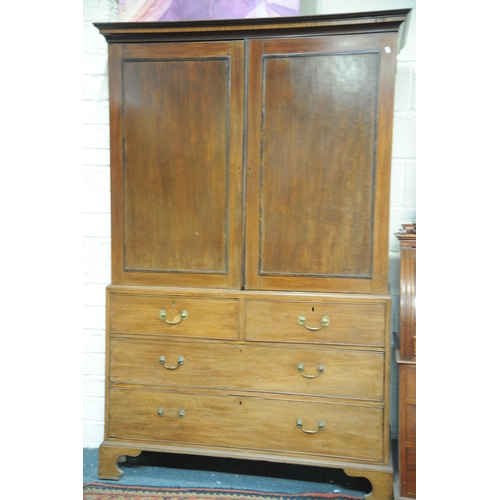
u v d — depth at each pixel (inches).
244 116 68.3
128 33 69.3
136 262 72.8
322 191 67.7
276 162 68.3
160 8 82.3
